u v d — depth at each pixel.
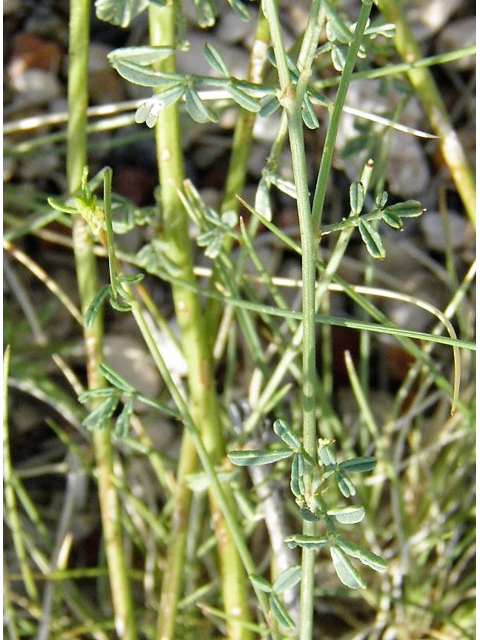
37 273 0.28
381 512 0.31
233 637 0.23
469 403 0.29
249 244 0.23
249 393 0.28
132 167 0.35
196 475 0.23
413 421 0.32
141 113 0.17
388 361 0.33
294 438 0.16
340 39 0.17
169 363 0.32
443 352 0.33
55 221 0.34
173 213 0.23
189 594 0.27
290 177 0.34
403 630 0.28
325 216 0.33
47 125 0.35
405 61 0.25
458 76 0.36
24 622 0.28
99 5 0.18
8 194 0.28
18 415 0.33
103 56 0.35
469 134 0.35
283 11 0.35
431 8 0.35
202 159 0.35
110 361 0.32
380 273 0.33
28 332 0.33
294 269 0.34
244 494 0.24
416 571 0.29
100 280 0.33
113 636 0.29
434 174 0.35
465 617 0.28
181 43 0.22
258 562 0.29
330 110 0.18
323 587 0.29
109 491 0.24
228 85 0.17
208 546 0.27
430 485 0.29
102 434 0.24
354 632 0.29
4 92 0.35
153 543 0.28
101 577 0.29
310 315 0.16
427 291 0.33
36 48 0.35
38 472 0.30
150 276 0.34
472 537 0.28
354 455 0.28
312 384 0.16
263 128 0.34
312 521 0.16
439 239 0.34
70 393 0.33
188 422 0.20
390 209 0.17
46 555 0.31
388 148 0.27
